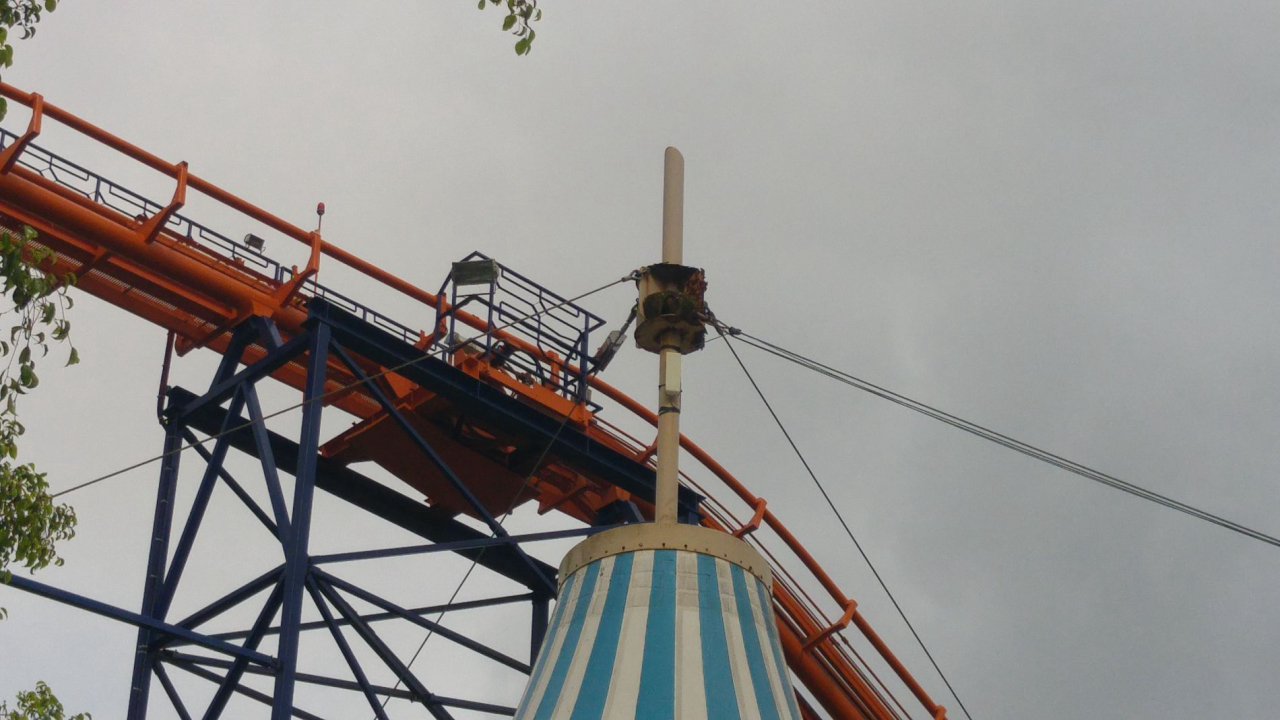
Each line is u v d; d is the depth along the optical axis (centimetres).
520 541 2995
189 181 2944
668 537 1755
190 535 2870
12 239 1822
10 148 2762
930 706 3509
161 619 2836
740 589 1745
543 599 3319
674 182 2006
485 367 3130
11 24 1823
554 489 3409
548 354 3303
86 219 2831
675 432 1839
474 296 3166
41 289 1831
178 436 3034
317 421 2767
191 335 3119
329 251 3116
